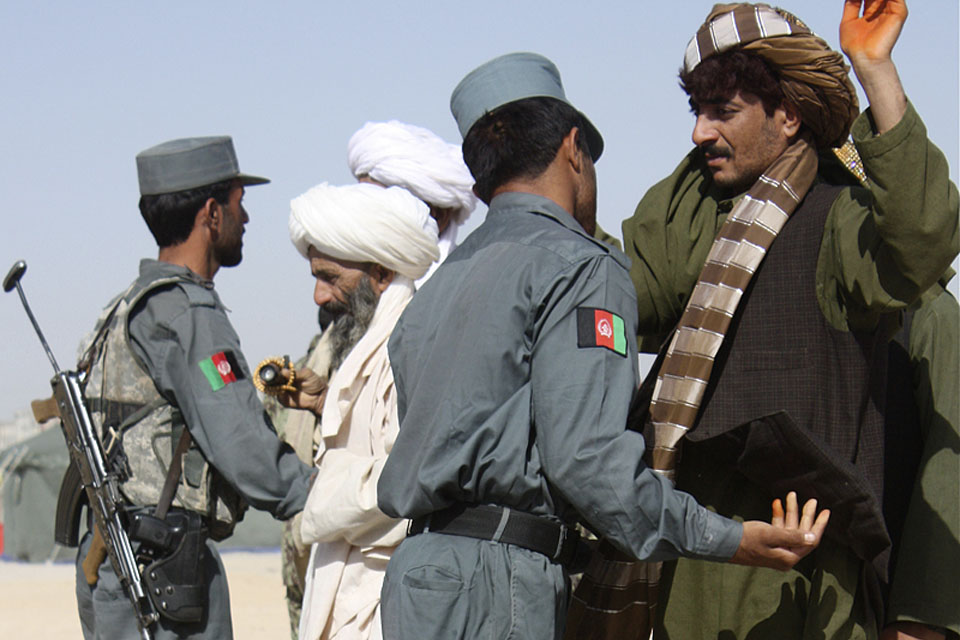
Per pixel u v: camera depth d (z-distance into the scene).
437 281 3.01
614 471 2.68
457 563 2.81
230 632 4.45
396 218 4.14
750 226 2.95
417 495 2.84
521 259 2.82
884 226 2.70
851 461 2.88
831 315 2.90
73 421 4.31
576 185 3.03
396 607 2.85
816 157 3.03
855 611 2.95
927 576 3.06
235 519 4.42
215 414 4.23
